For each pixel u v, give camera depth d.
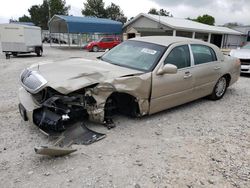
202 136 4.07
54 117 3.44
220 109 5.54
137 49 4.89
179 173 3.00
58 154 3.20
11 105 5.32
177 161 3.26
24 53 19.36
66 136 3.63
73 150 3.27
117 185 2.73
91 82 3.60
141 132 4.08
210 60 5.64
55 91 3.57
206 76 5.46
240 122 4.80
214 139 3.97
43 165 3.07
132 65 4.52
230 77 6.39
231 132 4.29
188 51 5.04
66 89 3.37
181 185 2.78
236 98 6.56
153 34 28.02
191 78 5.01
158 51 4.62
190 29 27.38
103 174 2.92
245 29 39.34
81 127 3.85
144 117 4.75
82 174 2.90
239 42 38.19
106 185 2.73
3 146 3.50
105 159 3.23
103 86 3.68
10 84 7.74
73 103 3.57
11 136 3.80
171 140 3.86
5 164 3.08
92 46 25.09
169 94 4.64
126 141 3.74
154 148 3.58
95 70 3.82
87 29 28.20
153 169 3.06
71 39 42.84
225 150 3.61
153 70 4.29
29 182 2.75
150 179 2.86
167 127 4.35
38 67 4.08
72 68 3.89
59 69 3.86
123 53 4.96
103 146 3.56
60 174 2.89
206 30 29.33
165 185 2.77
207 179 2.90
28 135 3.84
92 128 4.09
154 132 4.11
